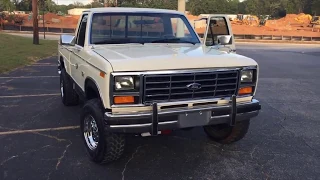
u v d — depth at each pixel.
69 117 6.05
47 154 4.45
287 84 10.26
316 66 14.77
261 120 6.28
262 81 10.72
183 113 3.66
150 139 5.07
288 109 7.18
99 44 4.61
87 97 4.47
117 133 3.71
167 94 3.60
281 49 24.50
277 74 12.26
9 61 12.45
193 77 3.66
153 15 5.02
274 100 8.04
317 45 30.98
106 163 4.16
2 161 4.20
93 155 4.13
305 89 9.52
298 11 70.75
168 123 3.63
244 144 4.99
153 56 3.74
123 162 4.26
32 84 8.88
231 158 4.47
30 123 5.70
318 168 4.25
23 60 13.06
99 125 3.85
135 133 3.68
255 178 3.94
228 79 3.85
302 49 24.92
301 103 7.78
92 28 4.70
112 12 4.81
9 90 8.13
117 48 4.41
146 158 4.39
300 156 4.61
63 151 4.55
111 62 3.48
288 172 4.12
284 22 43.81
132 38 4.82
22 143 4.80
